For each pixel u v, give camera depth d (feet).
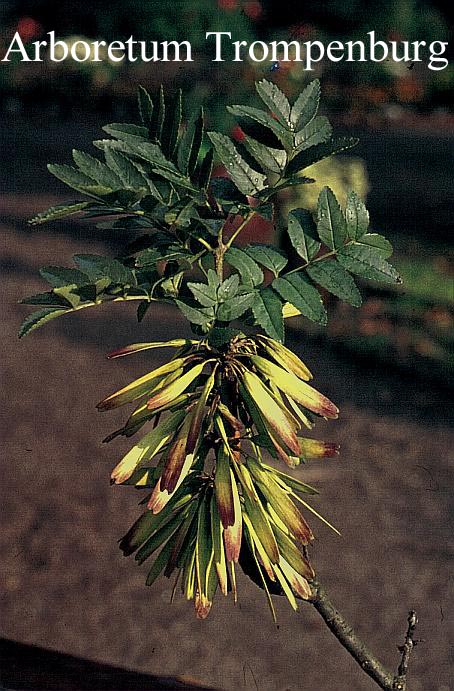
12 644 5.82
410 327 28.68
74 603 17.71
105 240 41.32
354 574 17.94
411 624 4.73
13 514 20.53
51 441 23.71
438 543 18.83
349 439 22.90
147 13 63.26
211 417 4.02
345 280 3.99
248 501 4.03
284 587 4.09
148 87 50.98
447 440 22.80
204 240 4.16
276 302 3.96
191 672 15.75
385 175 51.24
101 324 30.91
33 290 35.12
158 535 4.19
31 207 47.32
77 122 66.59
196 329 4.13
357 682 15.37
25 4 75.20
